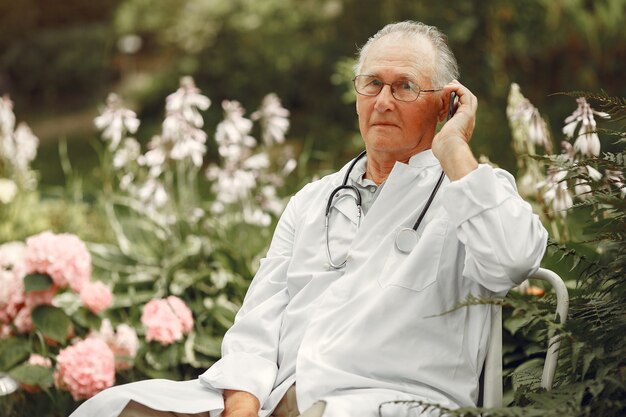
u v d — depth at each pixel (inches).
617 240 137.4
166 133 253.6
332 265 150.1
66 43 797.2
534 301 133.7
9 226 329.1
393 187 147.9
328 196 157.2
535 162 201.5
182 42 639.1
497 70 472.4
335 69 566.3
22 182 343.3
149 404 137.3
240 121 259.3
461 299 140.3
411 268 139.8
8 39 825.5
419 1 510.0
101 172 338.3
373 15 553.3
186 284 254.5
